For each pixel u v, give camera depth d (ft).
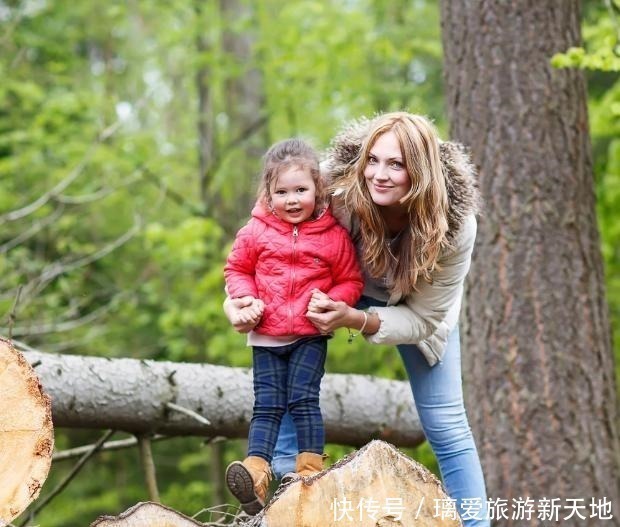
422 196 11.21
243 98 40.60
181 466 42.60
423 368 13.58
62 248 32.40
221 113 43.83
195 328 39.65
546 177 19.13
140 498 46.34
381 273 12.03
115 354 39.96
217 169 40.22
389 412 20.43
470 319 19.45
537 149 19.16
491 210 19.21
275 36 36.47
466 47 19.61
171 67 45.68
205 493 43.57
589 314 19.17
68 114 36.42
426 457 25.76
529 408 18.90
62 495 44.24
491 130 19.29
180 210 41.68
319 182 11.94
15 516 10.42
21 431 10.59
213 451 40.60
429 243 11.33
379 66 36.29
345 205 11.89
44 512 43.27
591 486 18.79
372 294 12.76
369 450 10.74
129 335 42.29
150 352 41.22
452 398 13.66
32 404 10.65
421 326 12.44
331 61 34.65
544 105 19.22
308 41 34.37
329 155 12.32
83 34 44.32
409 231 11.71
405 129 11.27
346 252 11.98
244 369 19.16
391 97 35.58
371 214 11.53
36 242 36.78
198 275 38.34
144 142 37.83
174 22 41.04
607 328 19.51
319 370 12.05
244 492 11.62
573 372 18.92
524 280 19.01
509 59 19.31
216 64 37.78
